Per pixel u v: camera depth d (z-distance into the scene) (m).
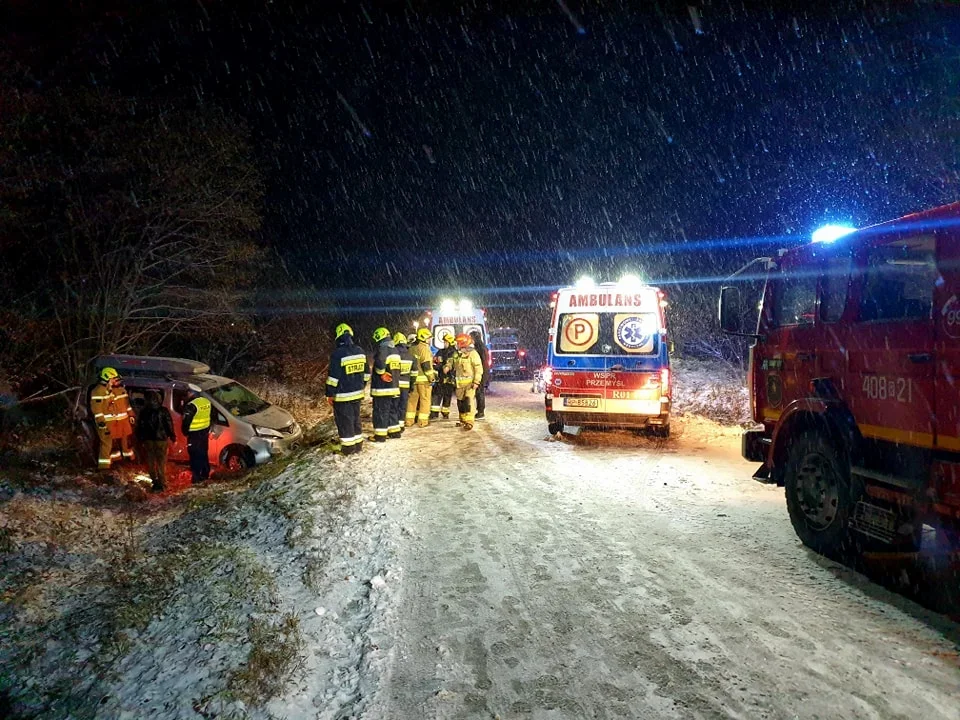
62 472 10.31
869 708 3.19
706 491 7.36
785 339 5.82
